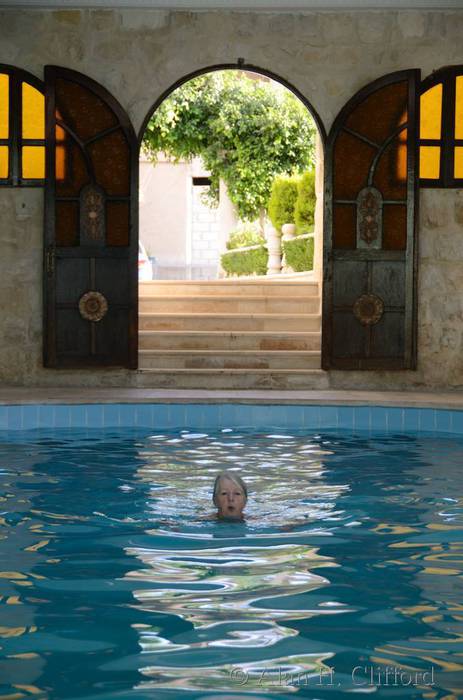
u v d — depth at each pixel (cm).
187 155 1839
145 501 493
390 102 939
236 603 317
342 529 434
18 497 503
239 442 714
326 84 952
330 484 545
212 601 320
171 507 479
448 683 248
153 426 810
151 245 2345
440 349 959
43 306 939
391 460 633
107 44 945
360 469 597
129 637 282
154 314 1070
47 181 927
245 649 272
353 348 950
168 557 379
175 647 273
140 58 947
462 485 546
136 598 323
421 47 950
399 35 949
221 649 272
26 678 250
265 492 520
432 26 948
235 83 1789
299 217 1425
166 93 951
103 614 305
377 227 944
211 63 948
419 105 938
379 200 944
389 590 335
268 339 1026
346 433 775
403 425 814
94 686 245
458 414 805
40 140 939
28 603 316
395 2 925
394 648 274
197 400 822
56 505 483
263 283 1160
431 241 954
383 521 452
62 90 931
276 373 952
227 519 450
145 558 378
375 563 373
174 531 427
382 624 296
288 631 289
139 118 952
